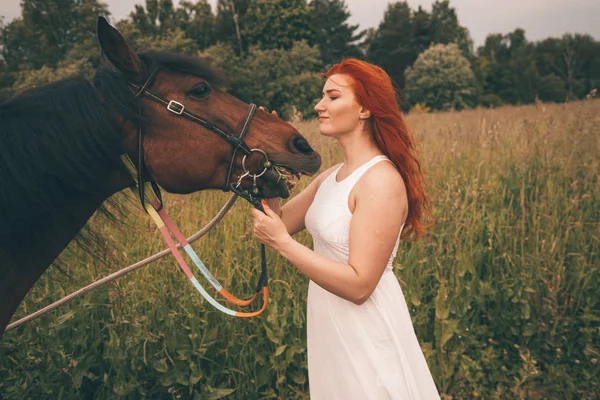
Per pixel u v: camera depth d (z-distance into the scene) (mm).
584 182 4152
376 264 1543
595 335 3012
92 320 2691
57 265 1944
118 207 1919
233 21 32781
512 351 3070
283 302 2934
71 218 1732
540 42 65750
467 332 3018
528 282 3127
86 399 2801
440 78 43406
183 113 1705
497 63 61844
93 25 29469
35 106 1593
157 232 2990
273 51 26031
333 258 1699
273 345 2881
